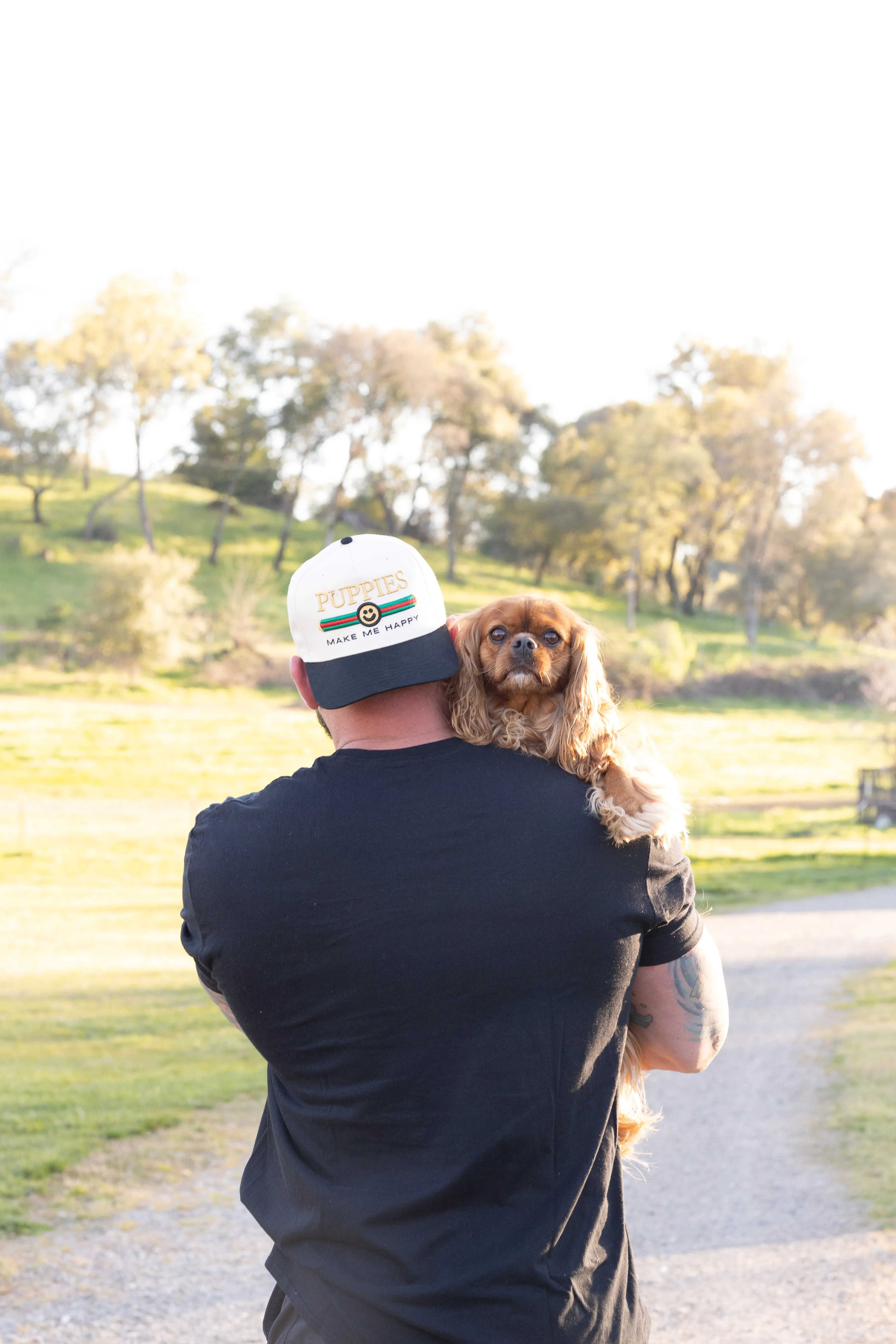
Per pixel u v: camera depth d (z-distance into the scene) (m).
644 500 93.00
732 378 105.38
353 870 1.47
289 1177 1.53
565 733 1.59
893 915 22.44
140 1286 5.39
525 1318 1.38
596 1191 1.48
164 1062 10.08
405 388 92.69
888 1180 6.77
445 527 100.62
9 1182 6.77
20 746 50.59
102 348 83.69
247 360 95.12
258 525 94.94
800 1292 5.25
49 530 86.69
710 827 39.09
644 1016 1.62
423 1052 1.44
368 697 1.59
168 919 21.06
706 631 92.94
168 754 51.56
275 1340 1.56
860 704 75.25
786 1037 11.39
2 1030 11.26
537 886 1.46
